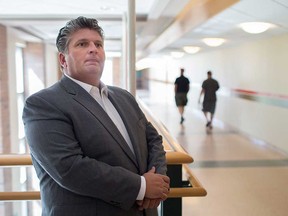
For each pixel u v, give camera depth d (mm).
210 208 3045
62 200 954
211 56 8227
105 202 964
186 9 4625
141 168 1085
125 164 1021
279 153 4945
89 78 1053
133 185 946
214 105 7273
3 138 5246
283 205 3109
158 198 1004
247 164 4453
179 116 8219
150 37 7750
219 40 5602
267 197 3307
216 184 3674
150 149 1197
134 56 2342
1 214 1450
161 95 12789
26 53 7352
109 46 7652
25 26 5559
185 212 2959
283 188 3545
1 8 4285
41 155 917
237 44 6371
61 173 892
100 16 4699
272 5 2816
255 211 2986
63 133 926
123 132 1099
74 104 988
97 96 1075
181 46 7207
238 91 6527
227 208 3047
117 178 924
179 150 1426
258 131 5676
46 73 7770
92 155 972
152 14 4543
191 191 1275
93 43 1043
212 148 5367
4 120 5336
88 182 898
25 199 1276
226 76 7238
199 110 8797
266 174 4023
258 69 5617
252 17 3441
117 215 977
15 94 6102
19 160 1277
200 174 4027
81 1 3891
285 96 4695
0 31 5227
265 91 5359
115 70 7445
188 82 8227
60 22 5012
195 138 6129
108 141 990
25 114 967
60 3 3992
